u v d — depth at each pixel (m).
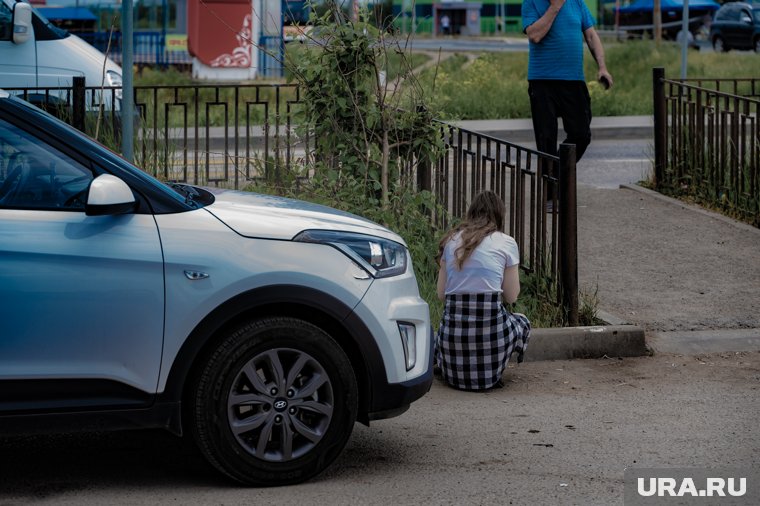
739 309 9.03
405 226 9.30
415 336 5.78
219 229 5.41
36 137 5.35
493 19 80.06
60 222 5.23
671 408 6.92
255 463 5.42
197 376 5.34
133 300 5.23
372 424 6.61
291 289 5.41
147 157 11.05
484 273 7.21
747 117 12.06
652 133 20.52
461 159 9.96
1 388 5.13
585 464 5.88
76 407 5.21
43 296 5.14
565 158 8.31
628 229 11.66
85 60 13.53
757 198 11.97
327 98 9.34
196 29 31.59
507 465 5.86
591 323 8.58
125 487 5.49
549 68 11.76
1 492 5.41
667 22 51.75
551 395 7.22
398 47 9.38
